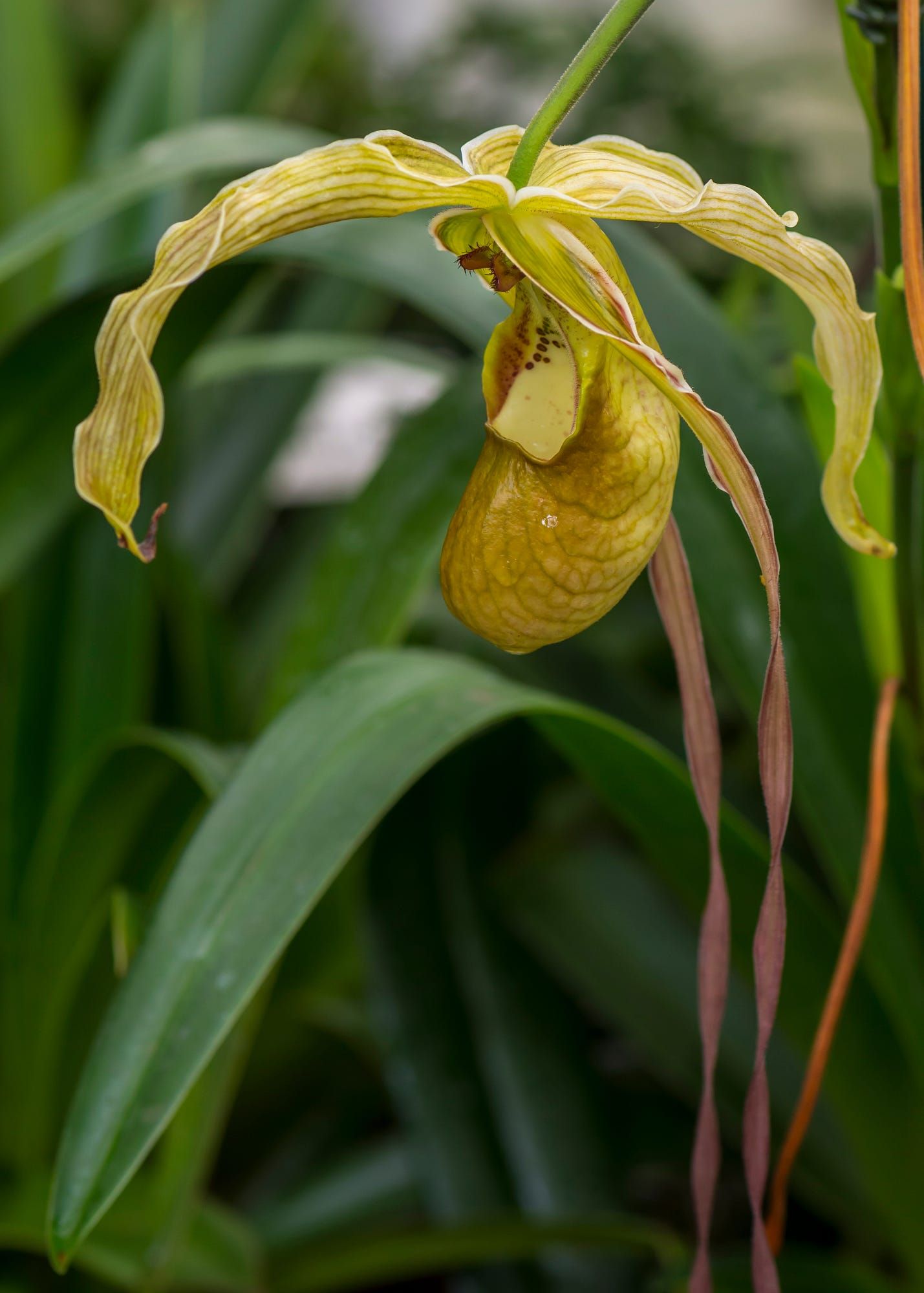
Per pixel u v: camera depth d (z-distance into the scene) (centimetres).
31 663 90
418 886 93
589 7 170
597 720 75
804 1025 80
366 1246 83
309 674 84
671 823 78
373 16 226
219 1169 105
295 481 164
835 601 79
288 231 68
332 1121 108
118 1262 82
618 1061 101
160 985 71
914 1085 80
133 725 90
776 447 80
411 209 69
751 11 203
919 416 73
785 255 69
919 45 71
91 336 83
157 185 82
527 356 72
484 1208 85
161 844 84
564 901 91
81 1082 71
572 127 155
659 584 72
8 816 89
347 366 136
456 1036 88
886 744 75
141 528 88
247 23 122
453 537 71
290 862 72
